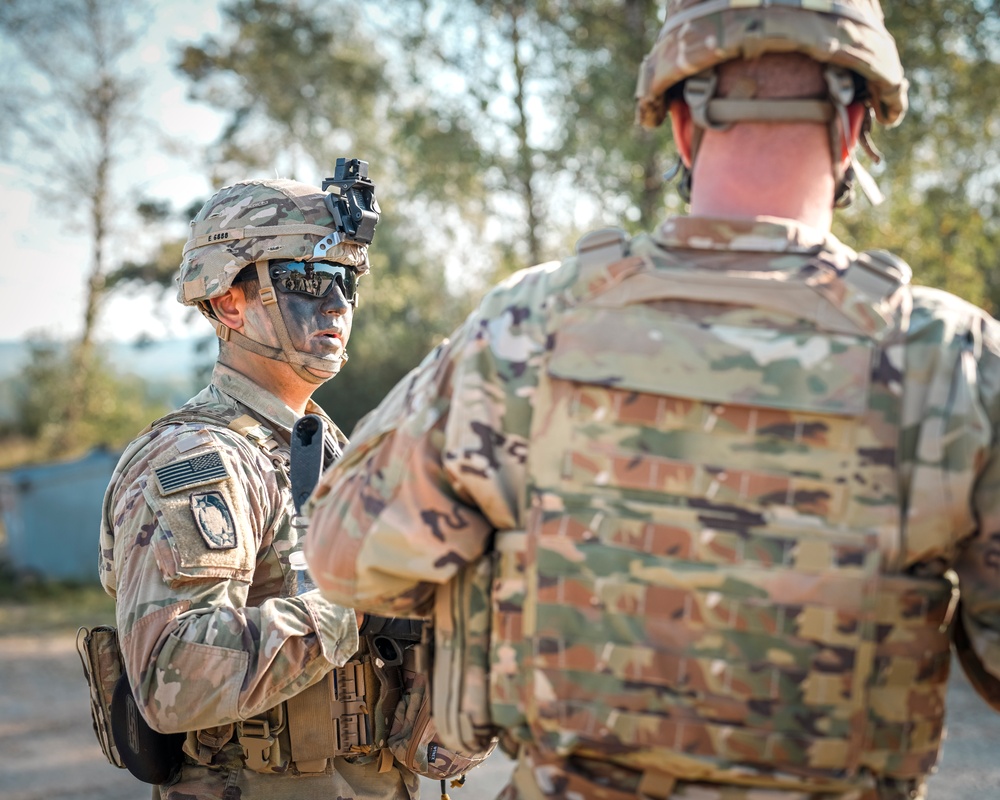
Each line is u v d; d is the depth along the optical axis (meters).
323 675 2.29
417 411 1.67
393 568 1.65
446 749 2.58
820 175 1.62
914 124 12.61
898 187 12.90
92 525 16.19
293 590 2.44
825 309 1.53
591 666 1.52
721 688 1.48
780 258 1.57
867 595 1.46
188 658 2.18
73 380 31.41
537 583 1.55
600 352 1.56
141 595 2.24
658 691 1.50
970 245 13.48
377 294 20.67
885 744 1.50
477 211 18.50
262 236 2.59
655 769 1.53
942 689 1.55
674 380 1.52
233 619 2.23
